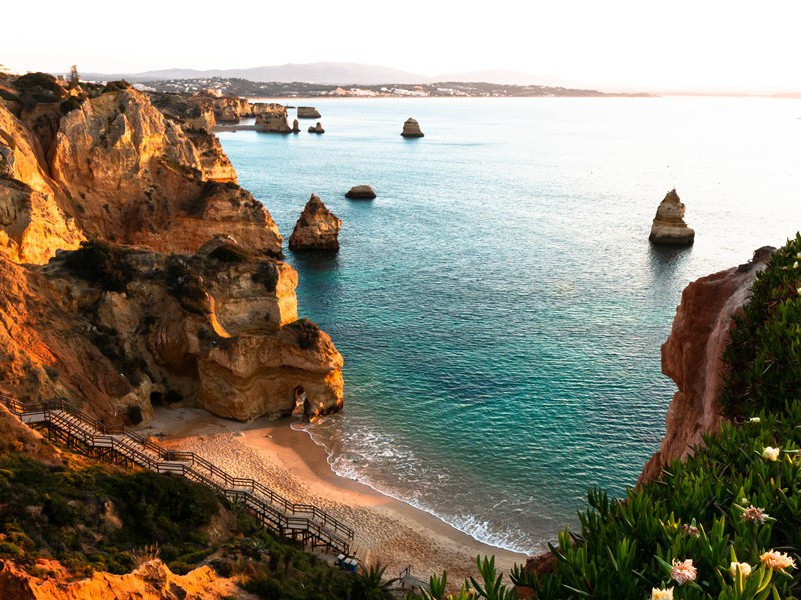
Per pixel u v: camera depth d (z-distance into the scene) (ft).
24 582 66.80
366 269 336.08
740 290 78.59
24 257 223.51
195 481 128.57
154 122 339.98
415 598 26.71
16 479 95.30
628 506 30.09
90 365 171.73
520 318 264.11
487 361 222.69
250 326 204.85
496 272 332.19
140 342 188.75
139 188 325.42
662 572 24.57
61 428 121.49
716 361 71.46
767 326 53.16
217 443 172.76
